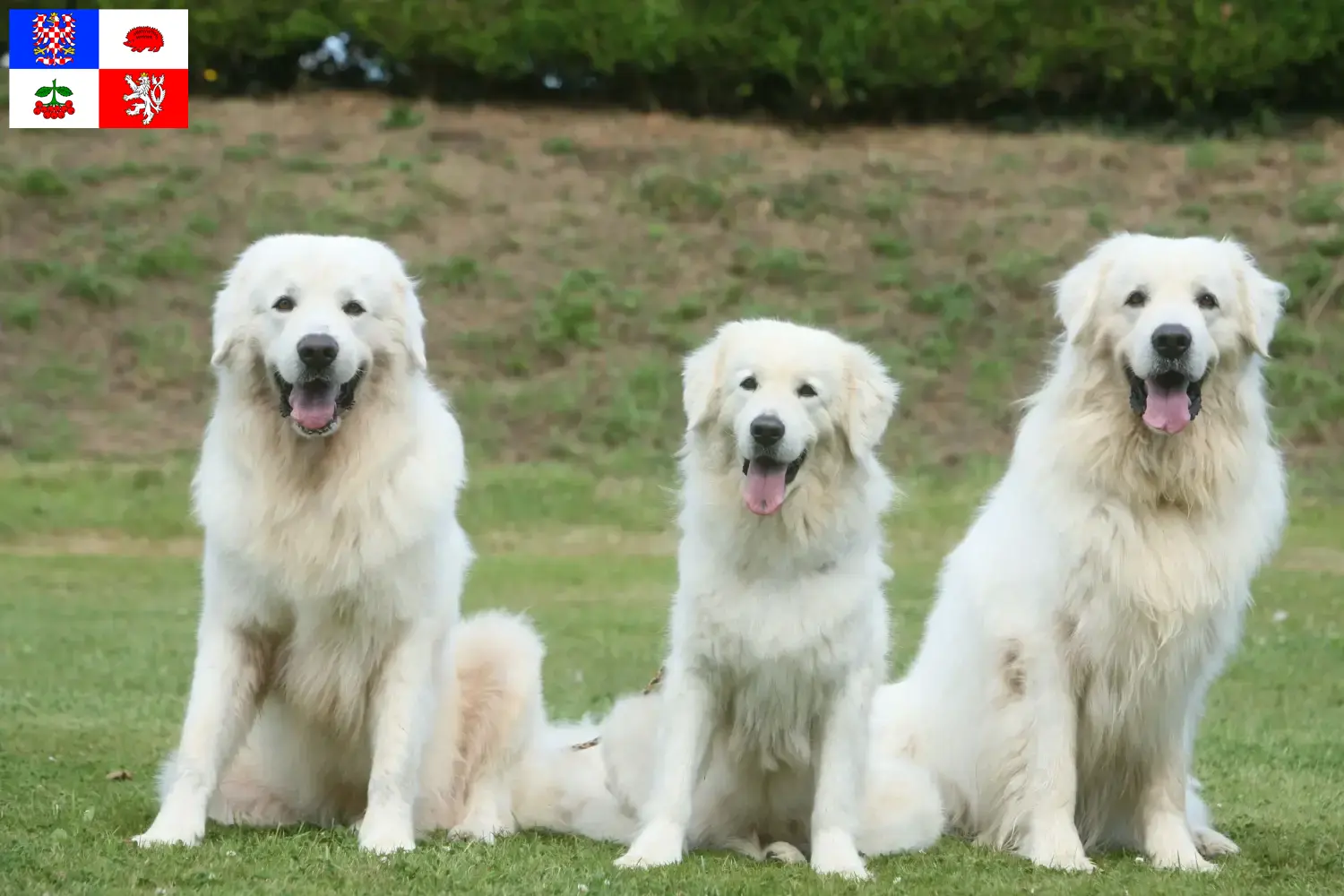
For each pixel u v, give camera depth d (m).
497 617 8.04
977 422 24.02
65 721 10.42
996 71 30.17
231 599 7.02
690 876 6.36
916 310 26.64
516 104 32.41
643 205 29.19
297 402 6.73
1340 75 29.97
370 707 7.23
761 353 7.04
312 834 7.05
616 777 7.44
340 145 30.64
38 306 26.25
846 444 7.10
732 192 29.39
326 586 6.90
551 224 28.72
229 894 5.79
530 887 6.05
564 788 7.89
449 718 7.59
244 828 7.25
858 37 30.08
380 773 7.00
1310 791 9.05
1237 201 28.16
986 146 30.61
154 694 11.88
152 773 8.56
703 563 7.01
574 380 25.31
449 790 7.69
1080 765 7.48
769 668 6.93
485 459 23.31
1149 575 7.02
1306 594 17.02
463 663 7.82
